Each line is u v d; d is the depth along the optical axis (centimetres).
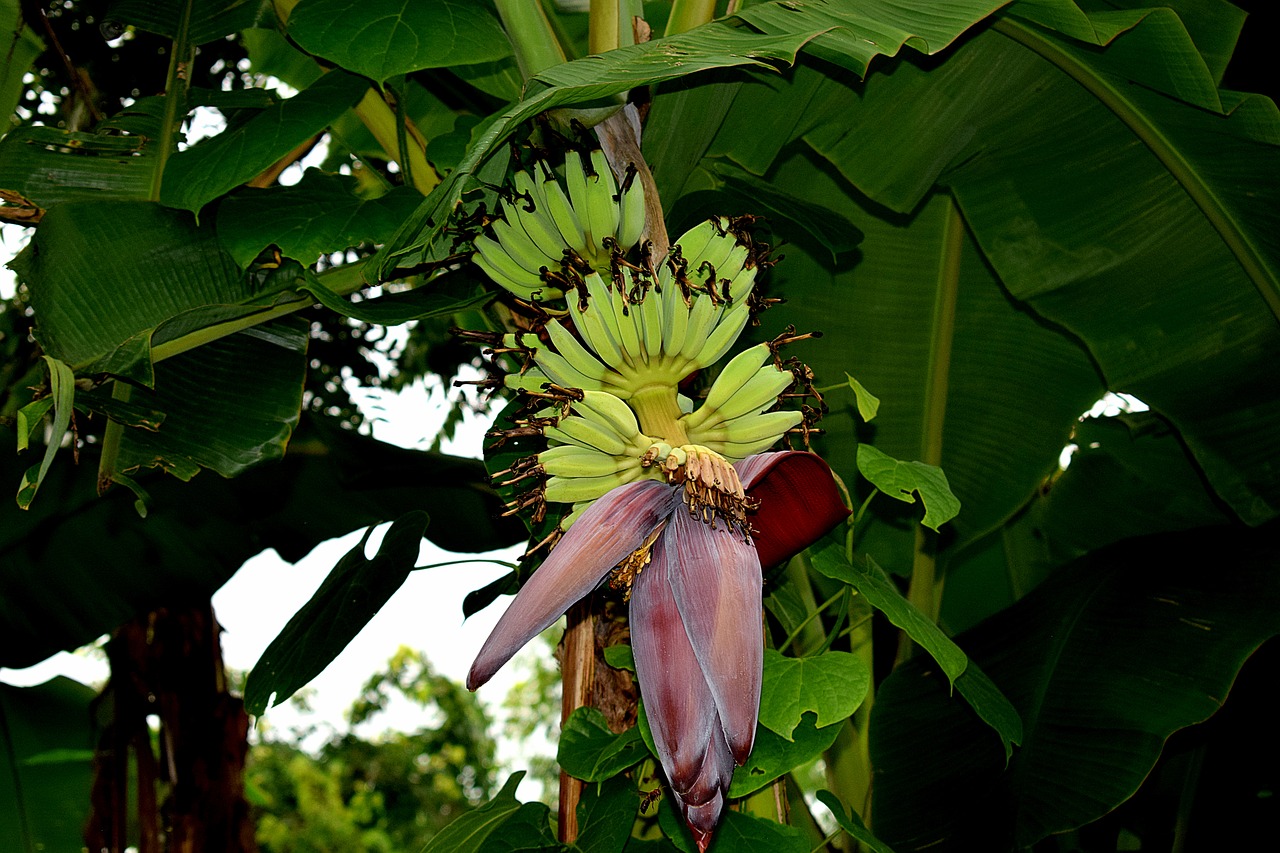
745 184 147
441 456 232
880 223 195
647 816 142
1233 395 182
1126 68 149
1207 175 164
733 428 114
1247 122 154
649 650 106
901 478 125
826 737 120
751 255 119
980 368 204
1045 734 152
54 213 147
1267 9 184
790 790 193
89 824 221
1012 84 160
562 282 119
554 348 118
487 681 99
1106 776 145
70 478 222
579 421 111
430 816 998
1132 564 172
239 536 229
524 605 100
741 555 106
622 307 112
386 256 116
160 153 156
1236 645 150
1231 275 175
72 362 145
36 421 121
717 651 102
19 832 222
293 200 137
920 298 199
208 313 141
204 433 158
